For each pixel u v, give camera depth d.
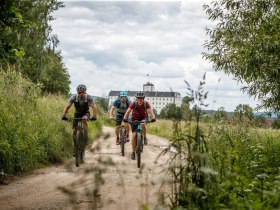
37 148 11.06
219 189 4.04
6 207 6.34
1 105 11.38
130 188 7.36
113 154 13.16
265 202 3.88
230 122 10.01
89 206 6.06
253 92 10.75
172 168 4.18
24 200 6.80
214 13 11.53
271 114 11.19
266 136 10.45
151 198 6.50
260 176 4.49
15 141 9.78
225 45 11.33
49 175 9.35
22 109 12.42
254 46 9.62
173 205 4.23
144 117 11.69
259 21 10.62
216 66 11.40
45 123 13.09
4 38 8.35
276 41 9.17
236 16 11.09
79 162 10.52
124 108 13.40
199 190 3.83
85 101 11.31
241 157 6.80
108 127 28.86
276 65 9.51
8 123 10.27
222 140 7.56
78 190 7.13
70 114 18.75
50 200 6.66
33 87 14.98
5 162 9.12
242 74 10.21
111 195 6.79
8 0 7.90
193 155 3.91
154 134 26.17
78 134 10.52
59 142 12.30
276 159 8.15
